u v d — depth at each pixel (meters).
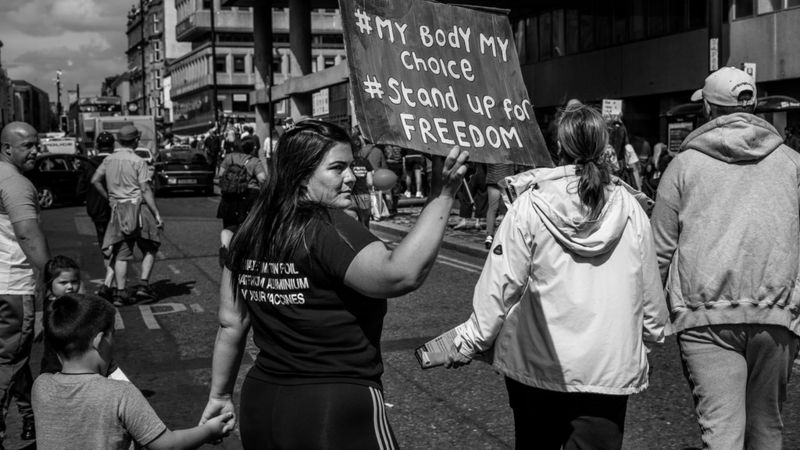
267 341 2.89
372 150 16.31
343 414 2.74
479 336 3.54
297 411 2.76
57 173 26.41
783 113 22.88
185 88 101.75
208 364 7.59
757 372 3.89
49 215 23.94
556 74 35.28
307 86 34.69
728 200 3.82
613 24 31.41
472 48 3.17
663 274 4.05
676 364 7.09
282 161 2.93
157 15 126.69
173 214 23.36
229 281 3.06
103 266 14.23
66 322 3.33
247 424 2.89
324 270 2.78
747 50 24.72
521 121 3.21
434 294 10.59
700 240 3.86
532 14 37.12
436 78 3.03
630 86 30.38
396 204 20.56
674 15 28.14
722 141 3.82
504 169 13.62
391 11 2.96
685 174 3.91
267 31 43.69
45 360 4.34
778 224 3.80
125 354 7.98
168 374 7.28
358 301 2.81
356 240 2.77
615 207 3.44
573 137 3.48
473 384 6.70
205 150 39.66
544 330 3.45
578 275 3.43
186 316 9.66
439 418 5.93
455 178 2.72
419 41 3.02
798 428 5.52
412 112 2.92
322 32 85.81
